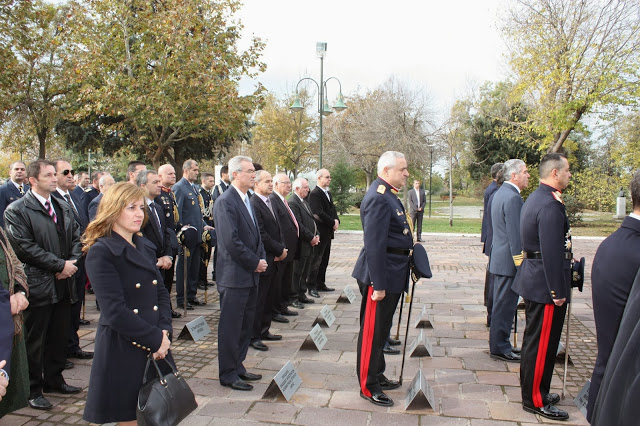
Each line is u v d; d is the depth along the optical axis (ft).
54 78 73.61
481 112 107.14
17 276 9.50
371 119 101.30
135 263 8.43
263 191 17.60
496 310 15.57
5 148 83.97
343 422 11.28
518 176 15.58
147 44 50.29
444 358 15.70
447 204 144.77
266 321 17.66
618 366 5.35
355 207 107.14
